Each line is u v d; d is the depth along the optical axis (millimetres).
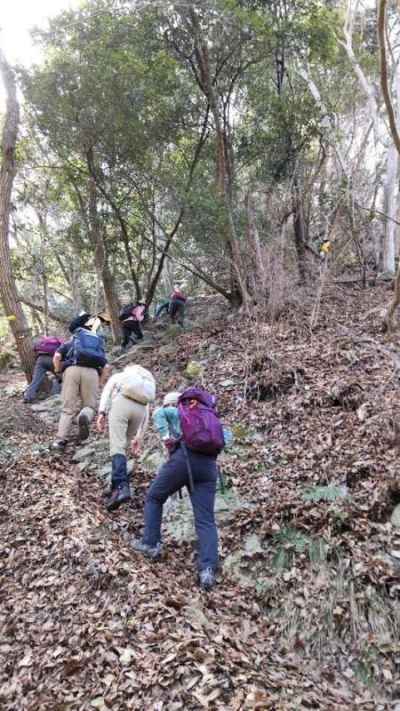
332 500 4555
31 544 4242
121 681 2920
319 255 11555
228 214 10070
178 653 3035
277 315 8758
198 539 4105
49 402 8211
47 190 12836
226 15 9508
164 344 10523
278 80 12148
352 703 3143
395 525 4227
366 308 9578
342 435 5414
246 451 5660
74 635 3289
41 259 13109
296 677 3223
